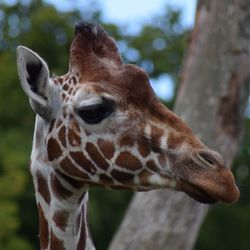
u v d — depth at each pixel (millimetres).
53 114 11750
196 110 18562
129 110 11336
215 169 10812
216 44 18734
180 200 18156
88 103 11414
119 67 11633
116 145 11352
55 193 11867
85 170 11562
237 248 42031
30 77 11617
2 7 43375
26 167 36062
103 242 38719
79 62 11758
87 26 11828
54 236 11859
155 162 11203
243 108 18719
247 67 18688
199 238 41281
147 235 18234
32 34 41531
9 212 34250
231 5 18766
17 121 39906
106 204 38219
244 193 40531
